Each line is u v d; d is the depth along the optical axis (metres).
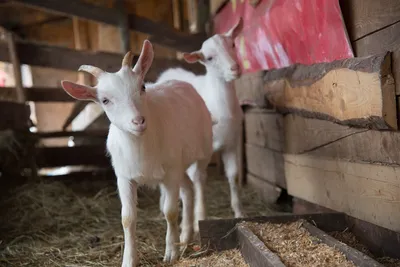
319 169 1.78
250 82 2.52
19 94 3.19
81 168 3.91
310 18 1.72
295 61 1.94
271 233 1.51
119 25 3.31
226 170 2.14
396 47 1.24
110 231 2.07
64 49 3.23
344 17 1.50
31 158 3.14
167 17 4.75
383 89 1.24
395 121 1.25
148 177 1.49
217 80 2.06
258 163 2.65
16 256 1.77
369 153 1.43
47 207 2.47
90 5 3.23
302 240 1.44
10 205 2.48
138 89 1.35
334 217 1.62
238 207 2.12
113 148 1.48
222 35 2.09
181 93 1.74
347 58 1.46
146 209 2.48
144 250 1.71
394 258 1.37
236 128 2.10
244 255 1.48
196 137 1.73
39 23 4.94
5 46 3.20
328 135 1.68
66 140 5.10
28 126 3.17
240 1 2.67
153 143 1.45
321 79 1.59
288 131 2.05
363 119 1.35
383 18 1.30
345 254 1.27
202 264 1.48
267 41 2.24
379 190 1.40
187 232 1.76
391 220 1.35
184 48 3.46
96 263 1.64
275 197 2.34
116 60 3.27
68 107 5.14
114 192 2.83
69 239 1.97
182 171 1.60
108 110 1.35
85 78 4.66
